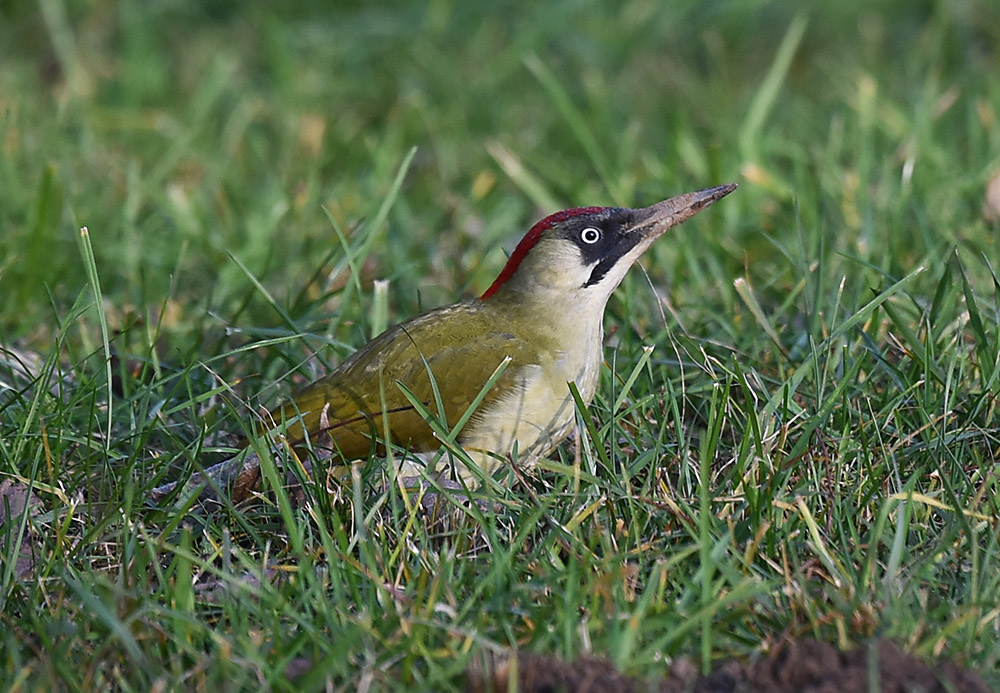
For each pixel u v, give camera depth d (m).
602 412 10.45
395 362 10.11
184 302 13.66
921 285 12.41
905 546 8.74
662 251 13.71
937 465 9.25
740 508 9.10
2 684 7.77
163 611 7.88
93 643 8.12
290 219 15.34
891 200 13.82
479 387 10.02
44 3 20.67
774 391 10.77
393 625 7.93
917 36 20.50
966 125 17.31
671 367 11.27
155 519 9.41
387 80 20.00
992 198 14.20
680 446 9.64
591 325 10.25
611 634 7.64
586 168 17.19
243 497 9.71
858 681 7.33
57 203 14.72
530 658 7.53
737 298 12.59
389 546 9.02
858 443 9.77
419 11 21.33
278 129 18.67
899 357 11.10
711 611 7.64
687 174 16.20
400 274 12.98
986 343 10.39
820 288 11.36
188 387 10.71
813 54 20.62
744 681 7.50
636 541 8.78
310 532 8.95
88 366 11.97
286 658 7.54
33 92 19.53
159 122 18.38
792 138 17.17
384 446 10.08
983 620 7.88
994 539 8.38
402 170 12.46
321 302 12.51
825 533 8.91
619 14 21.25
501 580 8.34
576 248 10.13
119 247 14.39
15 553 8.73
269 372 11.80
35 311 13.30
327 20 21.42
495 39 21.03
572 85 19.64
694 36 20.95
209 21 22.16
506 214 15.19
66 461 10.27
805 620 8.06
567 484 9.63
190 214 15.19
